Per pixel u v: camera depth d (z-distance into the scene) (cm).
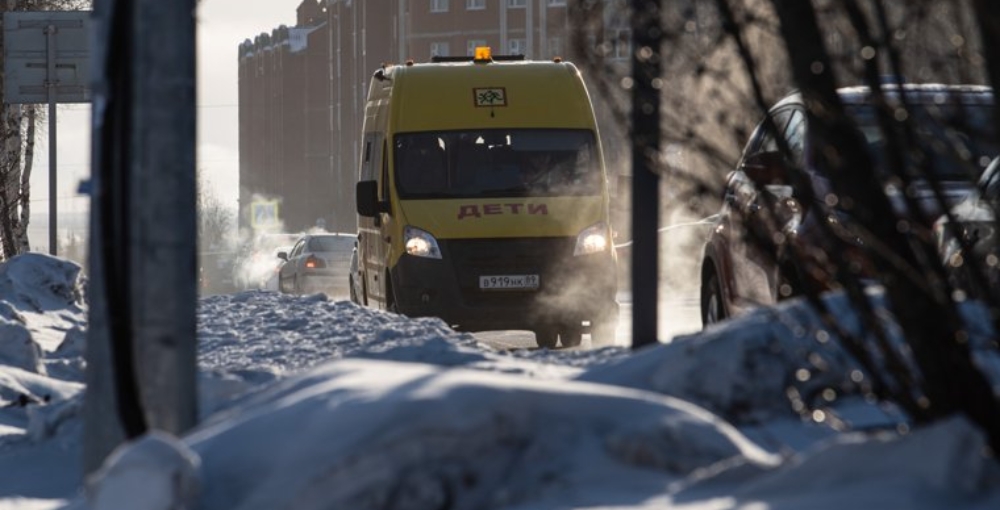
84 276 3228
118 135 1101
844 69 960
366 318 2675
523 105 3519
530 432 950
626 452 946
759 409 1161
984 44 936
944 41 950
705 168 985
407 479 911
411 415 927
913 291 937
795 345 1172
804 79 941
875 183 946
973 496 843
